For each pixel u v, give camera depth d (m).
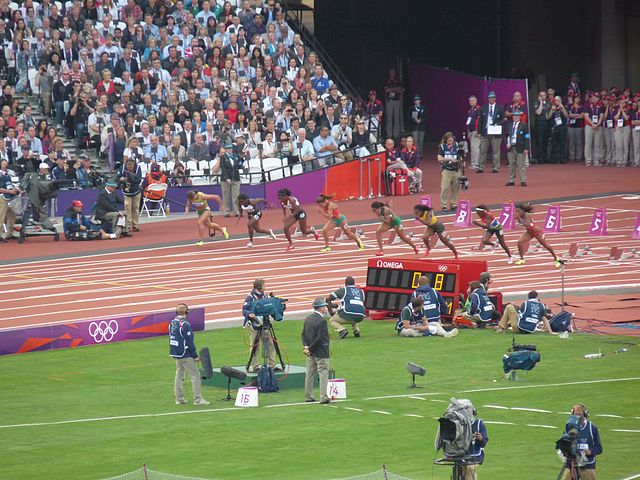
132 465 37.78
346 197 99.62
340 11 135.25
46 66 97.19
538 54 127.38
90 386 49.31
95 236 85.81
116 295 67.62
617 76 122.12
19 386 49.31
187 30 103.25
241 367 51.12
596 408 44.06
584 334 56.88
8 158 89.25
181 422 43.56
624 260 75.31
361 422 43.09
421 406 45.12
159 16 104.44
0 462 38.41
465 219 87.12
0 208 84.50
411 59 134.88
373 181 100.56
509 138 101.38
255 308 49.09
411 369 47.53
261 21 106.50
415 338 56.97
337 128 101.44
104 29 100.38
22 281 72.12
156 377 50.88
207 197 82.50
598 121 110.38
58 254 80.69
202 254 79.94
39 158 90.25
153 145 94.12
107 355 55.03
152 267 75.81
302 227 81.88
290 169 97.94
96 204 86.50
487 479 35.66
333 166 99.00
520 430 41.34
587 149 111.06
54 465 37.94
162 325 59.31
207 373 48.25
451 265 60.19
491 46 130.12
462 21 131.62
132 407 46.00
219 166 94.75
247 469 37.12
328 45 135.12
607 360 51.81
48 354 55.31
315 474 36.41
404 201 98.06
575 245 76.50
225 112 98.62
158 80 98.50
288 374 49.09
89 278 72.69
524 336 56.81
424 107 116.44
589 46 124.75
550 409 44.06
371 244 82.31
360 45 134.75
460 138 121.38
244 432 41.97
